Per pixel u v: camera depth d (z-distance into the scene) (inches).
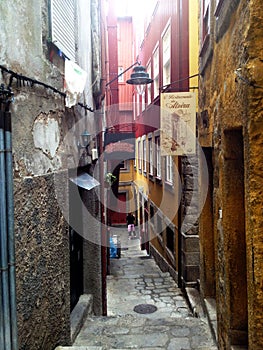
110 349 145.3
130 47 814.5
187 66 265.4
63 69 148.6
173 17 306.8
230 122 106.0
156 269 381.7
